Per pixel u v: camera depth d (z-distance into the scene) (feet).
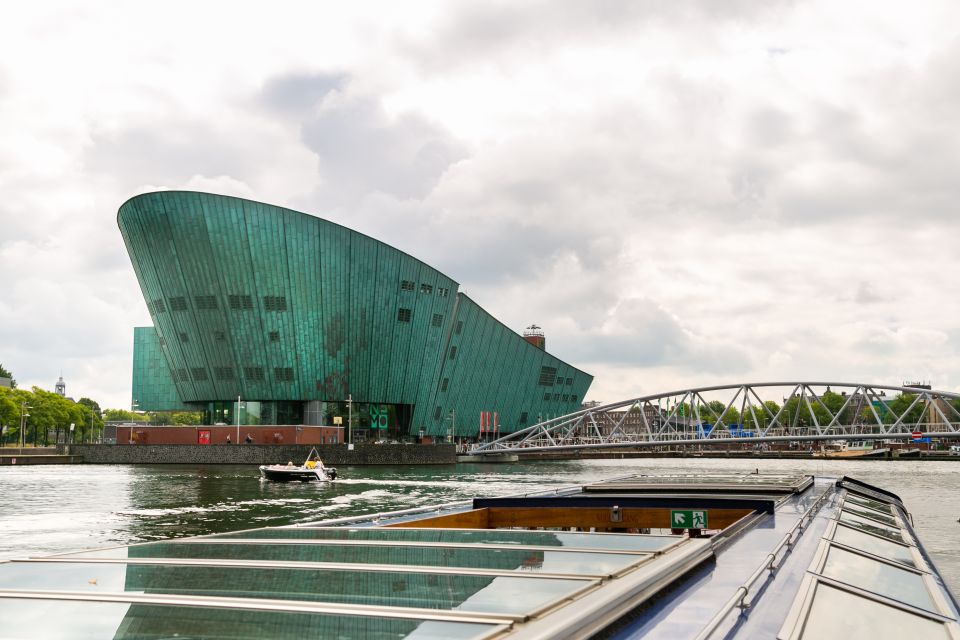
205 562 19.56
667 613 17.63
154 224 376.48
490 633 11.91
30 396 455.22
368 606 13.75
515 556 19.85
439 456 392.88
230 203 371.15
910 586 27.86
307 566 18.51
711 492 55.21
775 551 27.30
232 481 238.89
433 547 21.86
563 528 43.34
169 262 379.35
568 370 577.02
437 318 433.48
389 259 403.54
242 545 23.48
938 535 118.32
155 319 403.34
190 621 13.19
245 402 390.21
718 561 25.26
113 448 356.59
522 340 529.45
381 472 316.60
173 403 449.48
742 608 18.80
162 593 15.49
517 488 217.97
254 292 377.91
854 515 48.93
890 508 61.21
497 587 15.62
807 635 18.52
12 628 12.96
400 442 422.41
